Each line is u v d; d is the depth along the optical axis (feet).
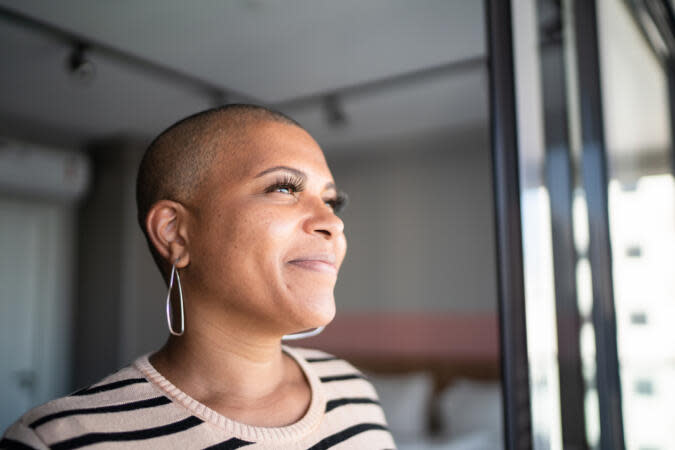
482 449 9.55
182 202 1.96
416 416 11.29
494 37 2.73
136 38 6.95
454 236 13.01
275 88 8.68
